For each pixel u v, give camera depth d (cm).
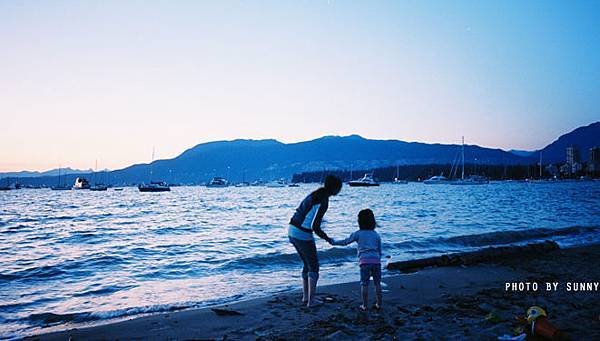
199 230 2217
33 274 1053
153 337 536
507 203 4719
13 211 4356
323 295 741
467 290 788
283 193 12875
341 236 1791
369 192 10456
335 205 4834
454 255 1096
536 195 7225
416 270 1020
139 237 1905
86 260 1252
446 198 6581
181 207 5053
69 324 638
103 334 555
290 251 1378
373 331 515
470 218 2722
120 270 1102
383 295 747
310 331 525
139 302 772
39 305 758
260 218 3123
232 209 4506
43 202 7031
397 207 4222
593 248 1345
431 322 554
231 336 525
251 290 862
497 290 775
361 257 632
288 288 879
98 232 2150
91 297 817
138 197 9650
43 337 554
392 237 1708
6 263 1212
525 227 2119
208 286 905
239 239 1772
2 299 803
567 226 2148
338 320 571
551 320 551
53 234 2073
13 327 623
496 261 1123
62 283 949
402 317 583
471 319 569
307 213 622
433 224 2308
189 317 628
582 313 589
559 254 1230
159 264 1184
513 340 468
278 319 598
